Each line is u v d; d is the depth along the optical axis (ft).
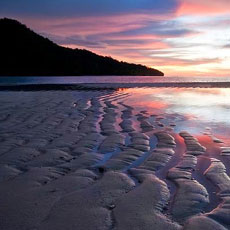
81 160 15.85
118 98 52.65
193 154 16.81
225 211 10.00
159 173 13.88
